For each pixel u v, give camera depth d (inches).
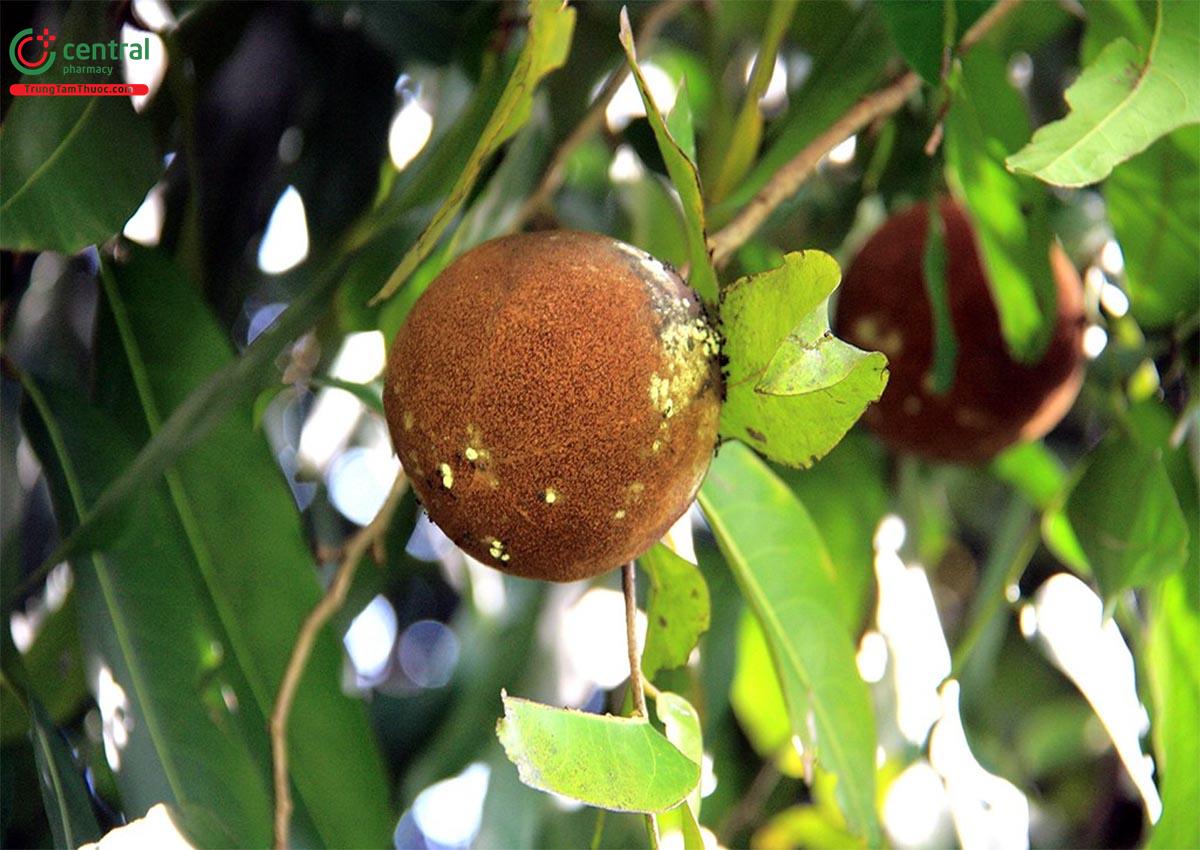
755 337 20.9
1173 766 27.5
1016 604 35.2
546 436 20.3
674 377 20.6
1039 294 28.2
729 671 32.0
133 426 27.7
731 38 35.8
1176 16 22.4
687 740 21.5
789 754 34.7
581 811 33.5
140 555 26.1
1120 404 29.1
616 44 32.4
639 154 32.0
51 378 27.1
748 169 29.1
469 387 20.5
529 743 19.4
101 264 27.8
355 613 30.6
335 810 26.6
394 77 32.7
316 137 32.4
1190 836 27.1
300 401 34.9
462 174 21.4
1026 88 35.9
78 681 30.2
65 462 26.4
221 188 32.1
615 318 20.5
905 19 24.8
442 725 33.7
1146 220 27.3
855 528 33.5
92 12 25.6
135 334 27.9
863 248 30.2
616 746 19.9
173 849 24.7
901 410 30.0
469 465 20.5
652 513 20.8
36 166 24.6
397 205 25.4
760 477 26.9
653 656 24.3
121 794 24.8
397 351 21.2
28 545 33.6
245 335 34.4
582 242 21.1
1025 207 27.4
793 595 26.6
